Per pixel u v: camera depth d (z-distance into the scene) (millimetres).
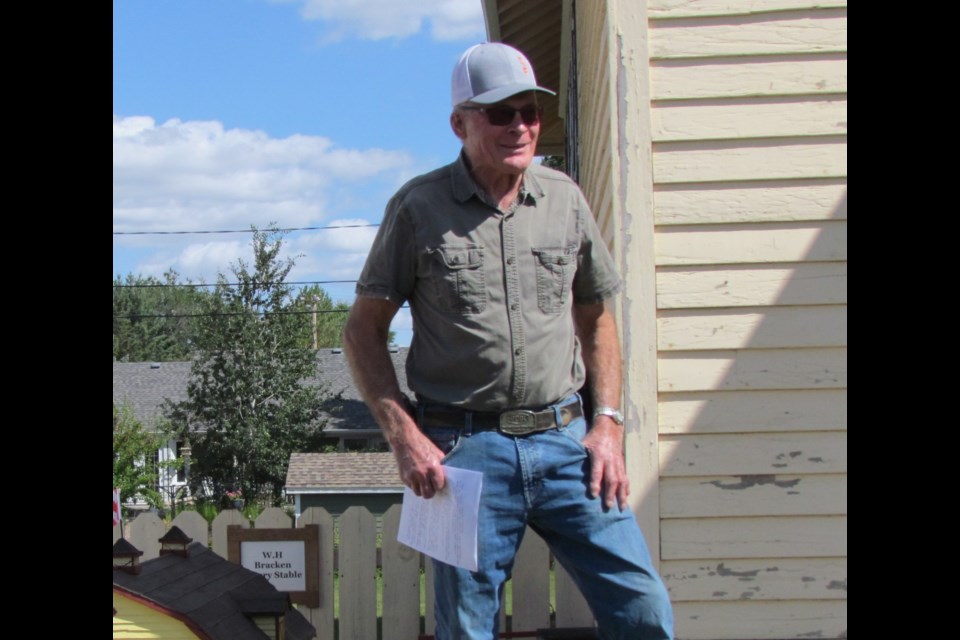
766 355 4223
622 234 4258
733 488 4191
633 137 4285
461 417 2895
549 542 3053
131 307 66438
